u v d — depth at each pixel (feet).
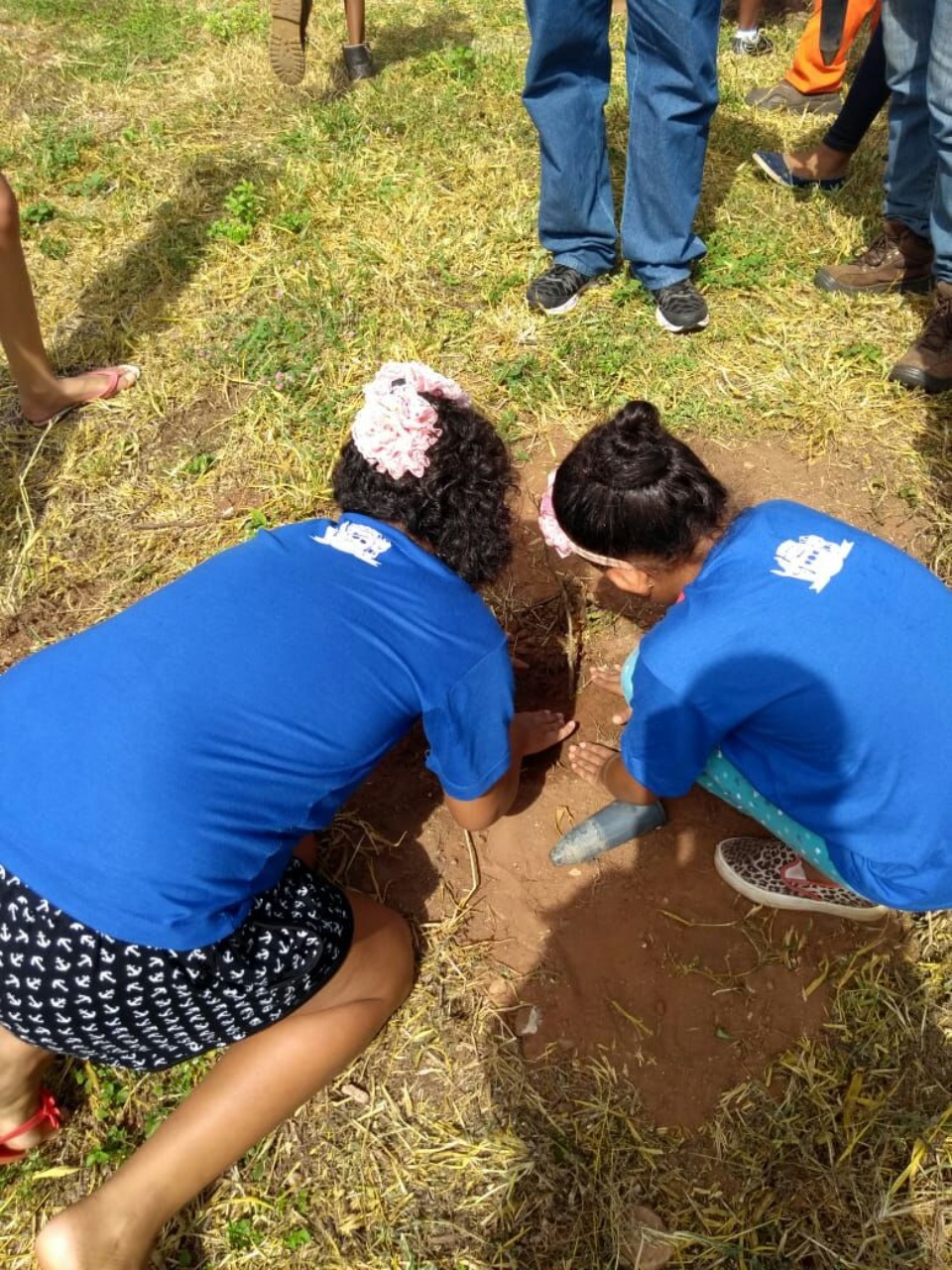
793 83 15.56
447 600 5.67
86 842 4.63
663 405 10.40
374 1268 5.79
